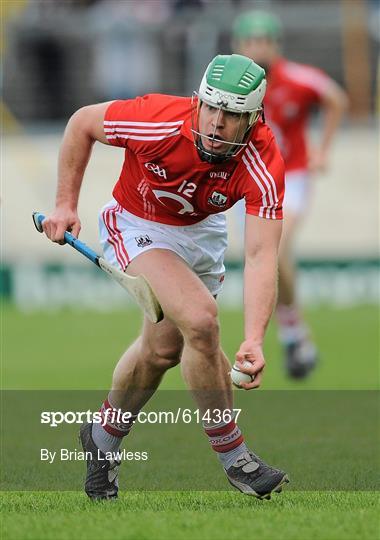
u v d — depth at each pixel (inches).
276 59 1250.6
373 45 2335.1
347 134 2101.4
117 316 1790.1
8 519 537.0
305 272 1941.4
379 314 1768.0
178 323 587.8
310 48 2336.4
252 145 575.5
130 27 2293.3
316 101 1263.5
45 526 517.0
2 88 2304.4
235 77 555.5
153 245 618.8
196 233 633.0
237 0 2338.8
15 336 1545.3
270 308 573.9
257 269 578.6
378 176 2023.9
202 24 2279.8
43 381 1131.9
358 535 494.0
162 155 585.3
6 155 2103.8
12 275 1973.4
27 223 2021.4
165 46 2287.2
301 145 1261.1
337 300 1945.1
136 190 625.0
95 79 2311.8
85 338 1514.5
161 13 2317.9
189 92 2285.9
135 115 591.2
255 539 488.1
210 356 586.9
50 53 2313.0
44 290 1967.3
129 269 618.2
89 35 2305.6
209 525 515.2
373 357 1318.9
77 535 498.0
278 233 582.9
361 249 1953.7
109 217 644.1
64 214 635.5
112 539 489.1
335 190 2005.4
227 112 555.8
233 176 583.8
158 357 617.3
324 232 1967.3
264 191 576.4
